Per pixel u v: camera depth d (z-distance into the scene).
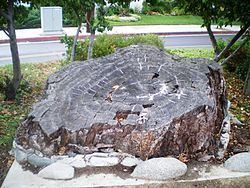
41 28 12.80
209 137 3.37
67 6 5.45
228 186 3.11
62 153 3.21
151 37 7.82
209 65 4.15
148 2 6.30
